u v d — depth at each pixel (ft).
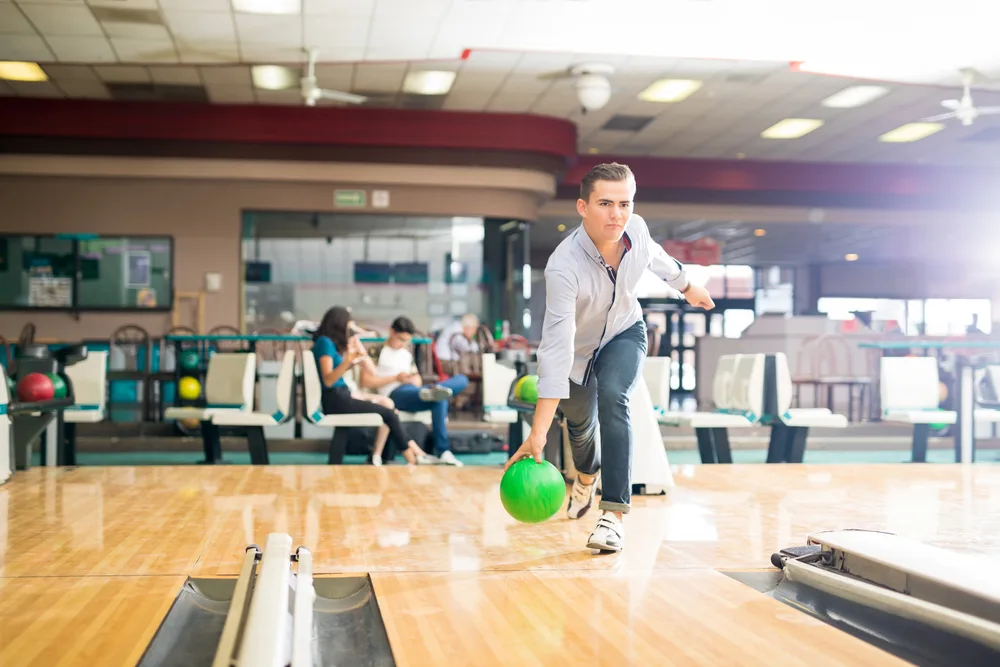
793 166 48.65
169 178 39.01
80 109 37.52
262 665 4.66
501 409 22.68
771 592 7.82
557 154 40.75
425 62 32.17
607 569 8.29
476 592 7.45
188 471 15.92
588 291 9.33
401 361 23.75
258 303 40.73
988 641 5.75
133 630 6.34
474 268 42.24
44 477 15.05
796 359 39.22
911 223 50.98
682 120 40.40
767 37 26.76
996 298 62.54
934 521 10.97
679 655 5.84
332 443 20.68
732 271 75.92
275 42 28.43
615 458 9.14
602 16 25.31
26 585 7.58
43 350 27.96
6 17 26.23
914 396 23.72
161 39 28.25
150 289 39.40
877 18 24.93
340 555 8.84
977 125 41.16
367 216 41.37
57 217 38.78
